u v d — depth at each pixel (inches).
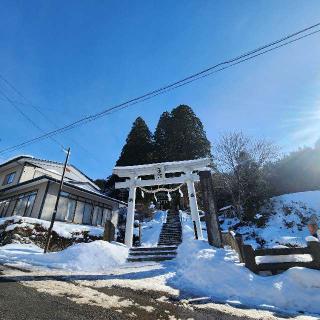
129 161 1430.9
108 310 145.2
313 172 1051.3
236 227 933.8
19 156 834.2
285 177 1120.8
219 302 179.0
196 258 259.0
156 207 1243.8
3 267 266.4
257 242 735.1
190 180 520.1
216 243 316.5
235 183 1042.1
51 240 583.2
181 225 815.1
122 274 271.1
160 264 343.0
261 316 150.9
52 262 328.5
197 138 1438.2
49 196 698.2
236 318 145.6
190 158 1357.0
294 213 860.6
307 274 193.9
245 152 1097.4
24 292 166.9
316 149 1083.9
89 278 236.7
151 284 225.9
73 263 315.0
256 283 199.8
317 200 885.2
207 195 340.8
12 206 772.6
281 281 196.9
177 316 144.6
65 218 735.7
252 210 981.2
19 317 121.7
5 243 524.7
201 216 1035.9
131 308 152.9
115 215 946.1
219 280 215.6
